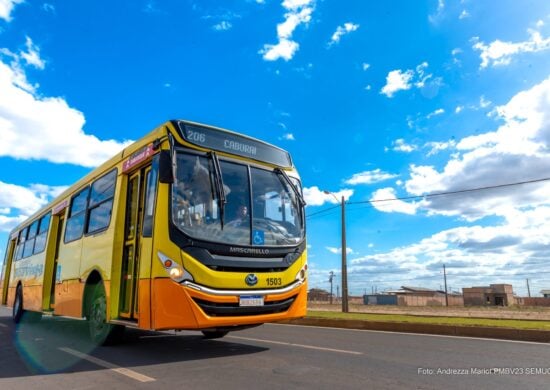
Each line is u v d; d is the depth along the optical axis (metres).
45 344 8.70
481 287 76.81
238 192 7.16
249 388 5.07
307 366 6.30
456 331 10.77
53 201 12.52
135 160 7.79
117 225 7.92
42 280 11.88
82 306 8.81
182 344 8.52
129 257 7.69
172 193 6.46
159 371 5.98
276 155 8.19
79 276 9.31
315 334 10.73
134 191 7.92
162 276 6.18
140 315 6.52
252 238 6.93
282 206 7.73
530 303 74.00
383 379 5.51
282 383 5.29
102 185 9.16
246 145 7.69
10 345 8.60
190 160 6.84
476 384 5.27
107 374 5.86
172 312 6.04
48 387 5.27
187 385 5.21
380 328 12.29
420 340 9.48
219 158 7.19
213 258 6.37
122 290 7.66
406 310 37.66
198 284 6.14
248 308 6.52
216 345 8.42
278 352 7.59
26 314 13.99
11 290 15.59
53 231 12.04
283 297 6.96
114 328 8.06
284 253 7.23
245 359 6.87
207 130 7.25
